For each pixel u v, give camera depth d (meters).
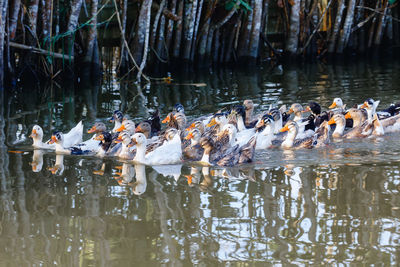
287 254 8.78
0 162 14.24
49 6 25.67
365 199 10.98
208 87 25.16
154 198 11.45
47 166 13.98
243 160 14.09
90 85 26.19
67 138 16.28
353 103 20.83
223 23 30.84
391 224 9.76
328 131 15.66
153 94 23.67
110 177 13.07
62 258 8.77
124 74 28.58
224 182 12.48
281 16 33.41
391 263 8.39
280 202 10.98
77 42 27.88
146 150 15.55
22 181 12.66
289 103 21.30
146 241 9.34
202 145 14.44
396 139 15.90
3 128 17.84
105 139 15.38
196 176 13.08
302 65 31.83
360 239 9.23
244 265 8.45
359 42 35.22
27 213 10.63
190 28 29.81
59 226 10.00
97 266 8.48
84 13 28.80
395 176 12.35
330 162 13.77
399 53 35.25
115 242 9.32
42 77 26.94
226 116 18.33
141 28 28.20
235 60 32.66
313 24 33.72
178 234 9.57
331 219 10.06
